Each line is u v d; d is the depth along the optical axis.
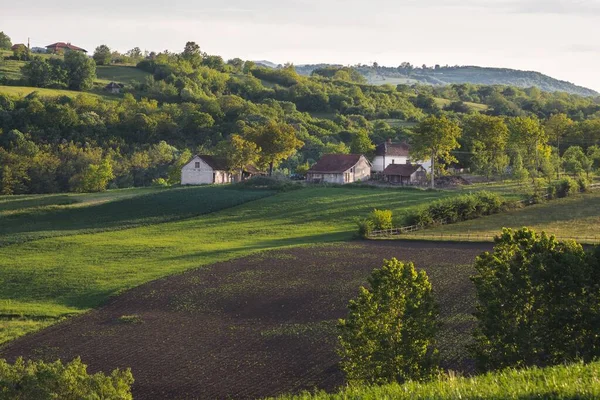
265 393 39.62
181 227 98.44
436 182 136.25
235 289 63.28
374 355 33.22
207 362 45.59
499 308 33.34
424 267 67.00
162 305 59.84
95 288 65.62
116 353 48.06
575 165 129.50
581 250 34.84
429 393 18.98
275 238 89.31
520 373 20.45
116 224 100.25
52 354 48.25
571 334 32.72
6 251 82.88
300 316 54.94
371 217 89.44
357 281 63.66
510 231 36.34
